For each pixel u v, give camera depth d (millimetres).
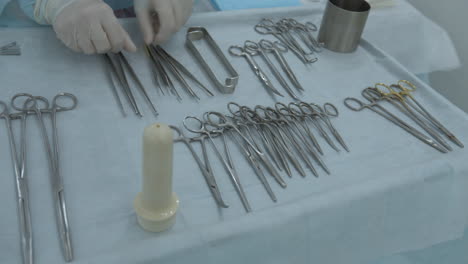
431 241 747
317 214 611
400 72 1039
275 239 590
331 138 793
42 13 930
